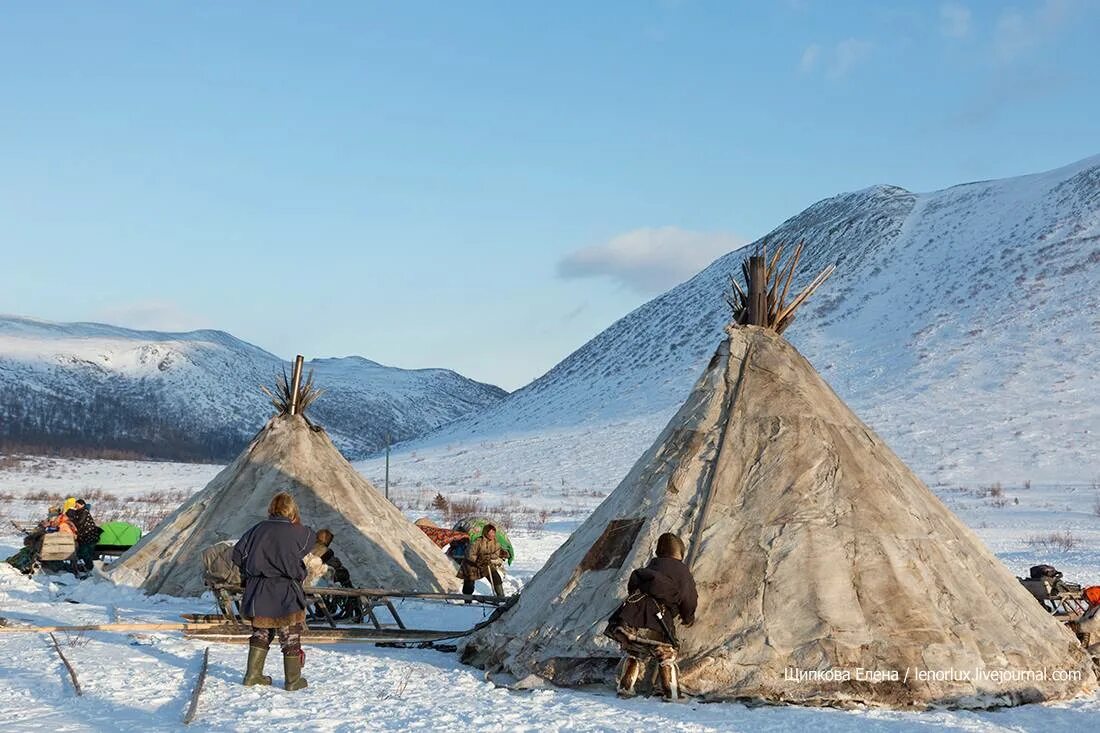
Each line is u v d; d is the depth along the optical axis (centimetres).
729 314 13162
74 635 1221
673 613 944
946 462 6650
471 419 13875
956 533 1117
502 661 1049
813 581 995
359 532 1717
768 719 863
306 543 970
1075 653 1038
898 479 1130
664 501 1085
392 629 1298
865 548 1025
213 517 1723
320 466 1775
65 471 9450
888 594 992
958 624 990
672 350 12900
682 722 838
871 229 14138
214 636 1208
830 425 1130
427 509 5003
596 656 984
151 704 866
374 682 995
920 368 9250
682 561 976
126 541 2195
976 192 14612
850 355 10275
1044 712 924
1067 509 4634
